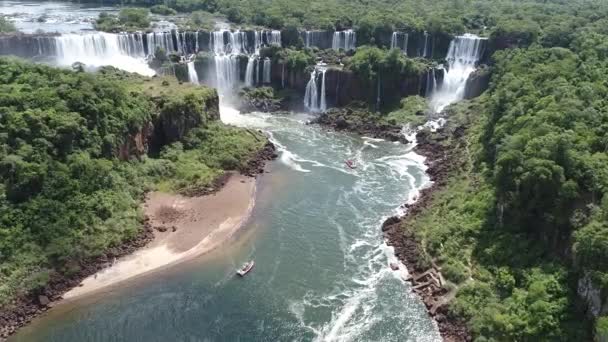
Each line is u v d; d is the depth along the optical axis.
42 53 103.81
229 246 66.69
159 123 85.94
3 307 53.88
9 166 61.81
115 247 64.25
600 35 106.81
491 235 62.00
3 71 76.88
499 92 86.44
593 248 46.91
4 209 59.69
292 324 54.69
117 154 75.44
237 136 92.69
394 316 55.91
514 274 55.75
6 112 66.38
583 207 53.34
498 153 70.25
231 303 57.41
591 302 46.69
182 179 80.06
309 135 102.69
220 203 75.88
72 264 60.03
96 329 53.50
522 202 59.41
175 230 69.00
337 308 57.00
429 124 103.69
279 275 61.84
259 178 84.25
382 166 89.88
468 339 51.72
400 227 70.31
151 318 55.03
